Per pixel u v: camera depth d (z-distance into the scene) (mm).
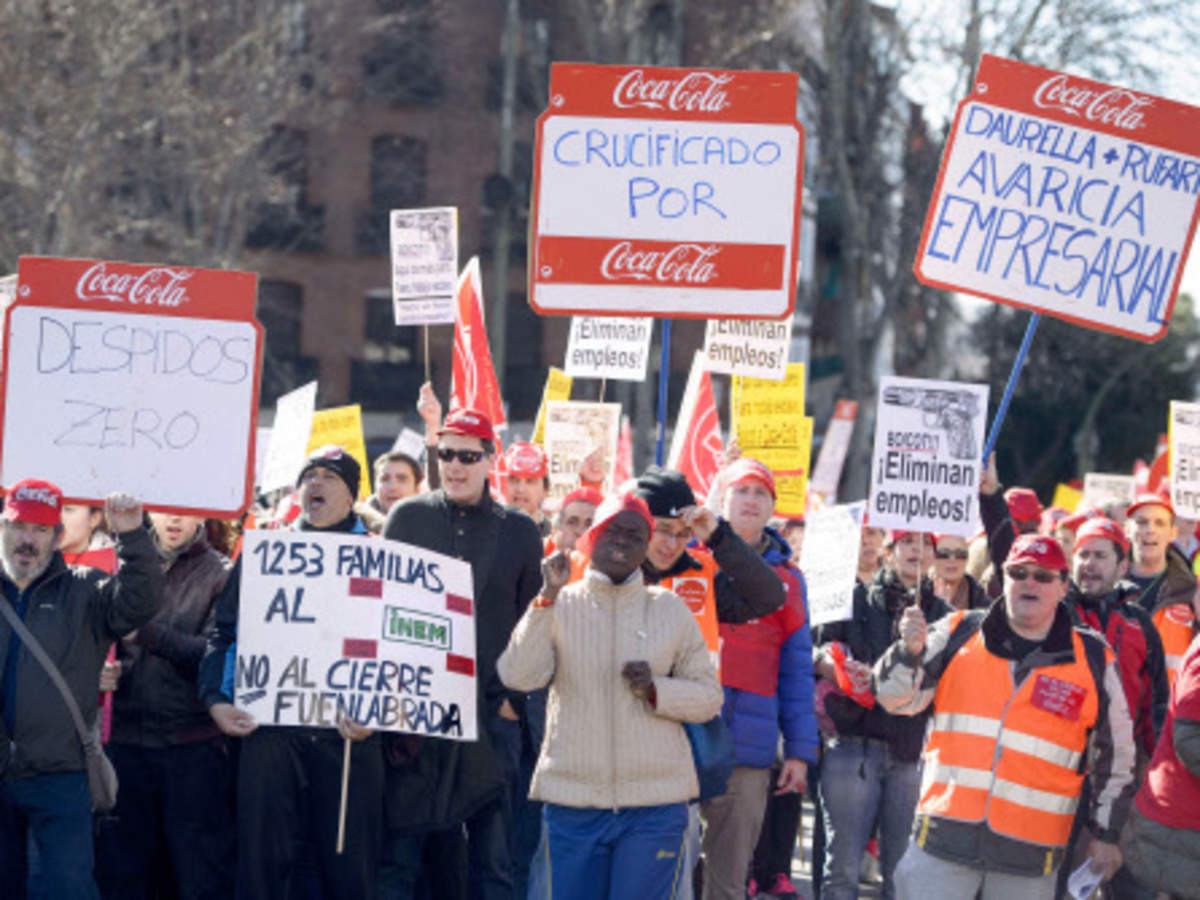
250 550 8016
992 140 8906
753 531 8766
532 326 48250
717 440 11211
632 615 7191
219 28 34031
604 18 37312
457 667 8086
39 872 7859
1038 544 7445
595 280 8562
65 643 7820
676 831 7168
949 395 8758
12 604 7863
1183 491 13008
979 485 8891
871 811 9555
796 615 8773
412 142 46656
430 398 10422
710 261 8539
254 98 33125
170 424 8430
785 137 8516
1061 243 8875
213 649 8078
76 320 8430
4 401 8414
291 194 40125
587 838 7145
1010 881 7535
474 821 8609
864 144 37438
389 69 45281
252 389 8445
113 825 8523
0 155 28453
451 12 46094
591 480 11297
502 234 41469
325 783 7918
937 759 7676
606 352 12742
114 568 9516
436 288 11617
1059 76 8867
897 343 43750
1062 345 50188
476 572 8242
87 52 28859
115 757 8453
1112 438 53688
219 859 8531
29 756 7766
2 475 8391
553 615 7199
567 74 8555
